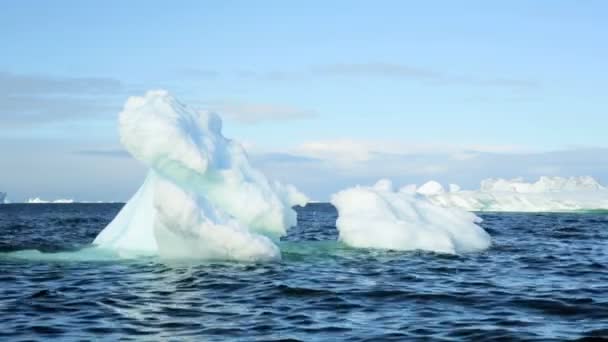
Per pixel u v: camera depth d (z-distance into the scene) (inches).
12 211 3336.6
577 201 2261.3
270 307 374.6
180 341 295.3
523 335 301.7
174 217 537.3
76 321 338.3
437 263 574.6
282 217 636.1
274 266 542.3
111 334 308.8
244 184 629.9
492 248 721.6
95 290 432.8
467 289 434.9
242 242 553.6
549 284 459.8
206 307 374.9
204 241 559.5
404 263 569.9
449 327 319.9
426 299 398.0
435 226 692.1
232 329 318.3
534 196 2294.5
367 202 697.0
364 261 579.5
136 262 562.3
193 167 593.3
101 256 597.3
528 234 1007.0
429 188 2431.1
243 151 677.9
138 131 600.1
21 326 326.0
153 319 343.6
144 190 673.0
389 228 661.3
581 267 561.3
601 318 339.0
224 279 474.0
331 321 335.9
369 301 391.9
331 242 716.0
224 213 572.4
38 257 595.8
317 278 480.4
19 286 449.7
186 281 466.9
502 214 2050.9
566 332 307.4
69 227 1355.8
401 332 309.9
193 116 657.0
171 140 588.7
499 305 378.0
